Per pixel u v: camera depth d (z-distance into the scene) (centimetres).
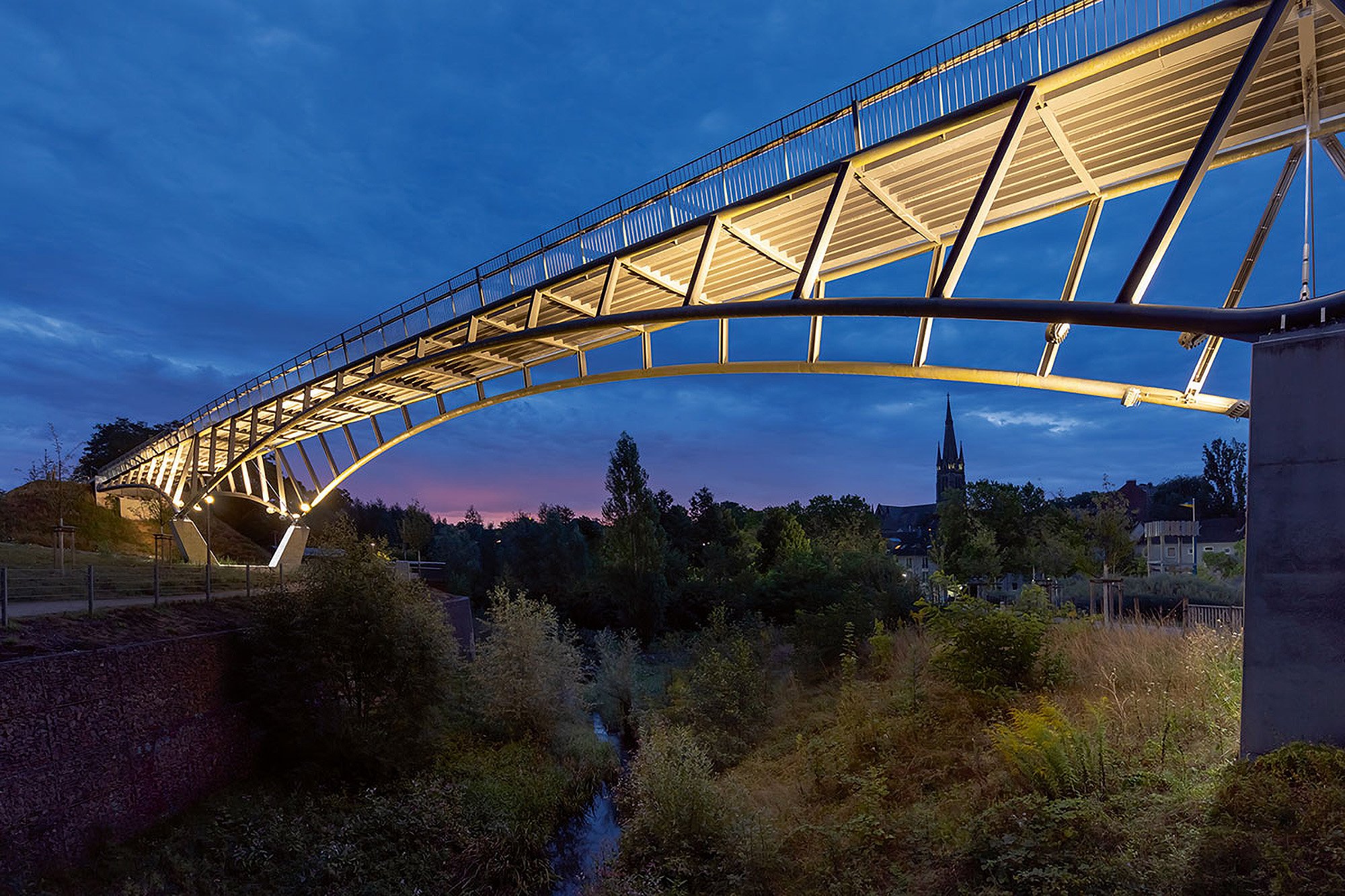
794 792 1430
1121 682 1266
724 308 1825
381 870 1495
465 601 3938
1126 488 8938
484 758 2173
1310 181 990
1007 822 913
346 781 1872
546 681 2539
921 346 1728
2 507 5328
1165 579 2880
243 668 1916
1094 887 738
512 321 2991
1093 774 934
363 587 2055
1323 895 609
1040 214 1762
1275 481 884
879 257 2144
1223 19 1173
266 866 1427
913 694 1528
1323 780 739
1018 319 1320
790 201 1831
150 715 1579
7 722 1259
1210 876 679
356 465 4112
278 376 3884
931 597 3512
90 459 7762
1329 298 910
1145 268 1171
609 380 2738
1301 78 1281
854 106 1669
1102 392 1538
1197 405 1455
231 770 1778
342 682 1997
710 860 1231
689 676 2747
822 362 1895
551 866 1750
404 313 3216
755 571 5338
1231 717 972
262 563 5881
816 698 2197
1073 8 1366
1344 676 818
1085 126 1466
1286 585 862
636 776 1552
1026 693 1355
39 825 1281
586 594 5375
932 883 900
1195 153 1120
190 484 4609
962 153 1602
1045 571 3847
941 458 15912
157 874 1315
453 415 3841
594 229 2323
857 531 5428
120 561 3406
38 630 1538
